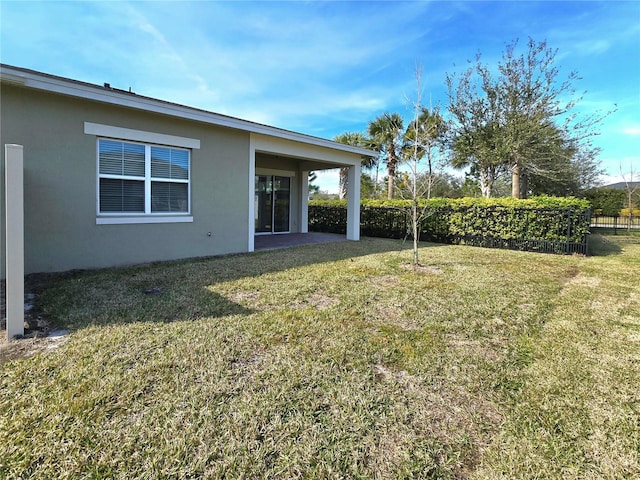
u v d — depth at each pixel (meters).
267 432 2.07
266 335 3.42
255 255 8.12
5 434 1.97
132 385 2.48
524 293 5.22
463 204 11.16
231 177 8.16
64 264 5.84
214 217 7.91
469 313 4.25
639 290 5.54
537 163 14.62
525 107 13.95
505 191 22.25
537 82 13.83
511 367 2.94
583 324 3.98
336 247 9.84
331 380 2.65
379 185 27.20
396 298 4.79
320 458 1.89
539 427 2.18
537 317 4.19
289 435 2.05
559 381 2.72
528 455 1.95
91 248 6.12
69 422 2.09
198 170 7.54
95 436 1.98
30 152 5.39
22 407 2.21
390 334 3.54
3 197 5.12
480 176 17.59
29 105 5.35
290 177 14.34
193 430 2.05
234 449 1.93
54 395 2.34
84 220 6.00
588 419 2.26
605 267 7.51
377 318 4.00
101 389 2.42
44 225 5.61
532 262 8.01
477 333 3.65
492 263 7.77
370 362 2.96
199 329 3.53
